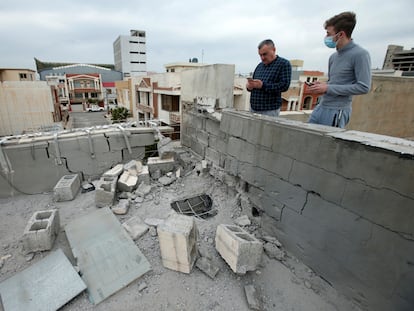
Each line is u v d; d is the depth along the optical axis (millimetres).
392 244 1483
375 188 1530
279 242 2398
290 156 2158
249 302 1776
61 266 2043
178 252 1978
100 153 3914
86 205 3123
